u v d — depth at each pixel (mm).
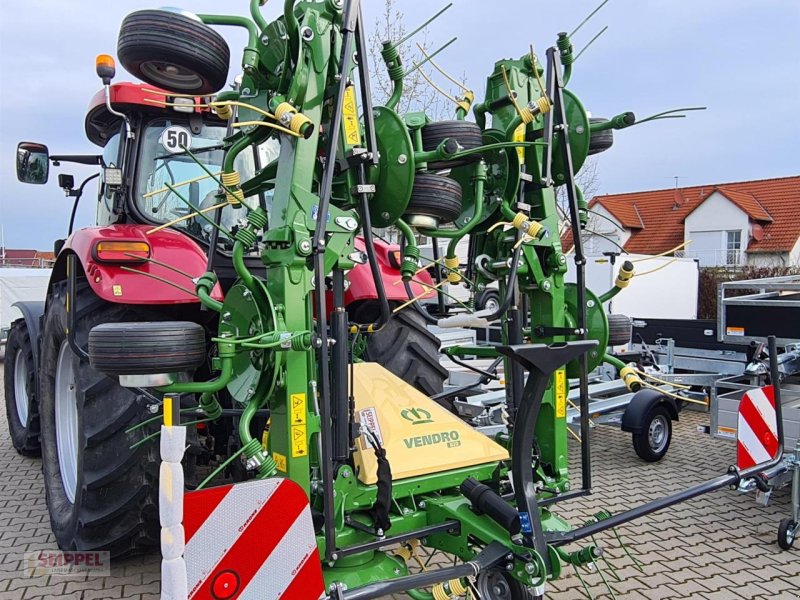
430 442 2490
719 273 15648
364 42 2055
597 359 2734
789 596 2924
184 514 1631
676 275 11875
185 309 3135
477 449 2557
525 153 2682
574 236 2549
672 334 7090
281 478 1790
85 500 2805
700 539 3557
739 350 6434
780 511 4000
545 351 2021
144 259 2643
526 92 2648
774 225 25375
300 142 2055
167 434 1590
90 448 2766
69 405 3561
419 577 1899
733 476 2850
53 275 3527
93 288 2773
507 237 2572
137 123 3408
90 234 2955
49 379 3609
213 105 2043
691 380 5484
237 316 2137
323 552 2055
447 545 2318
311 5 2131
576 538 2205
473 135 2457
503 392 5141
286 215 2027
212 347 3281
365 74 2043
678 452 5367
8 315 11055
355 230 2141
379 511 2145
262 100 2275
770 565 3244
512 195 2602
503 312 2426
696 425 6355
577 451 5391
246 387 2098
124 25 2064
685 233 26422
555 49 2498
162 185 3453
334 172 2213
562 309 2707
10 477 4570
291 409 2023
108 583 2955
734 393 4707
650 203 28422
